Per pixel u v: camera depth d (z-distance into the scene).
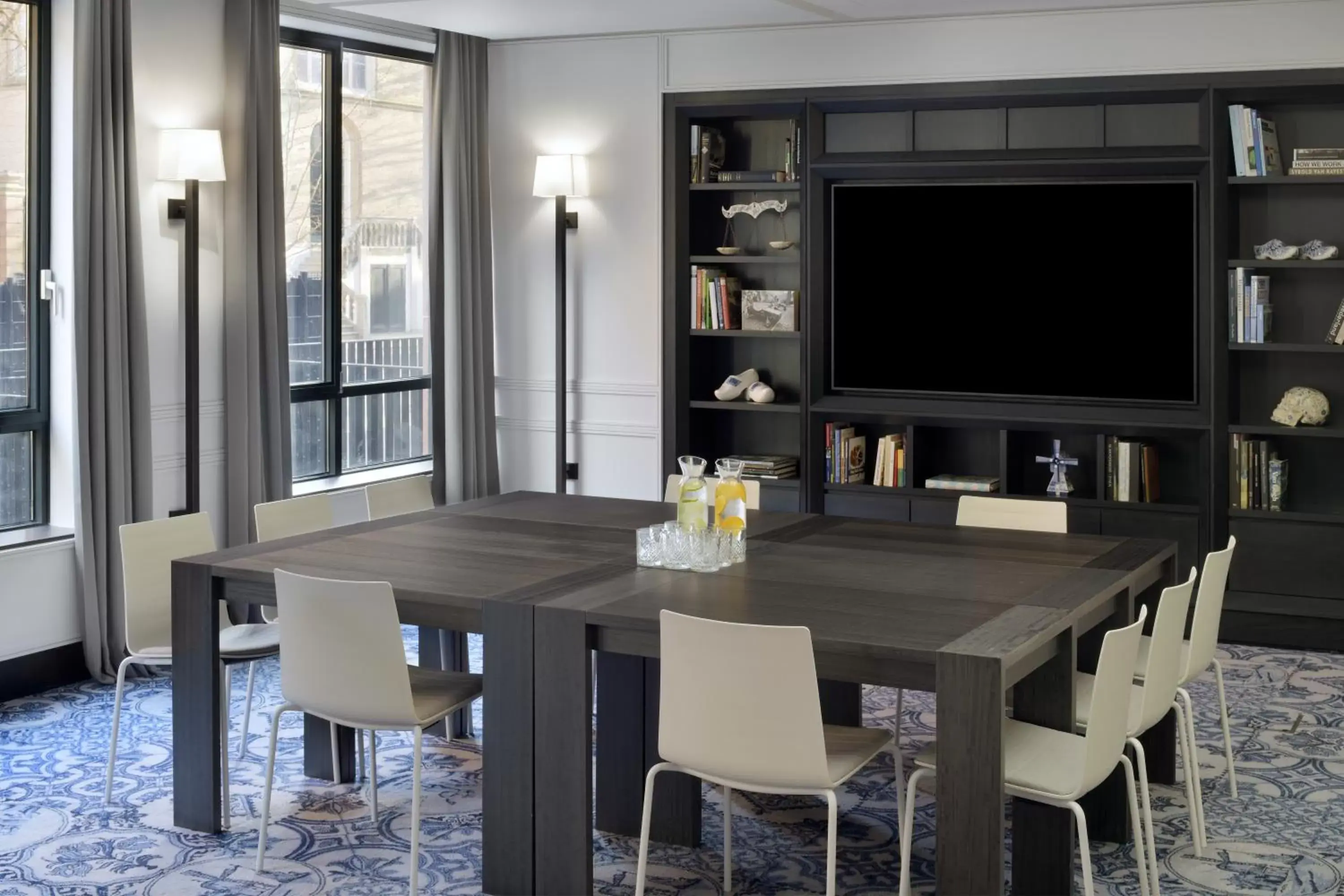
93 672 5.76
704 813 4.44
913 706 5.57
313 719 4.69
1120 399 6.80
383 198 7.58
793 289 7.49
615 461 7.70
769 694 3.20
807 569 4.12
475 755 4.98
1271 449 6.53
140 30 5.88
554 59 7.57
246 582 4.14
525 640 3.67
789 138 7.37
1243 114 6.32
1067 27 6.52
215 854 4.07
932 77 6.77
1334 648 6.36
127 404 5.82
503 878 3.75
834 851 3.24
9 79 5.62
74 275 5.62
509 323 7.88
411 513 5.16
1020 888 3.63
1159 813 4.39
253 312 6.34
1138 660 4.34
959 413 7.00
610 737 4.24
